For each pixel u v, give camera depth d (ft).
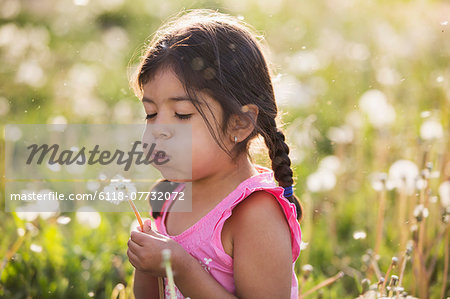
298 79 21.30
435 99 17.44
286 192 7.52
